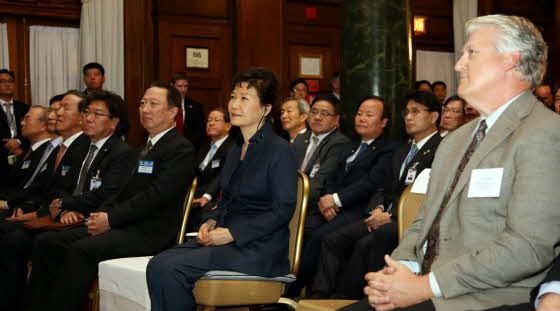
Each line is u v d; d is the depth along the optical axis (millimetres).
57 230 3473
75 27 6949
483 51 1755
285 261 2570
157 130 3438
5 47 6730
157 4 7004
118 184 3645
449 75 8414
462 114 4008
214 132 5184
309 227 3781
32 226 3502
